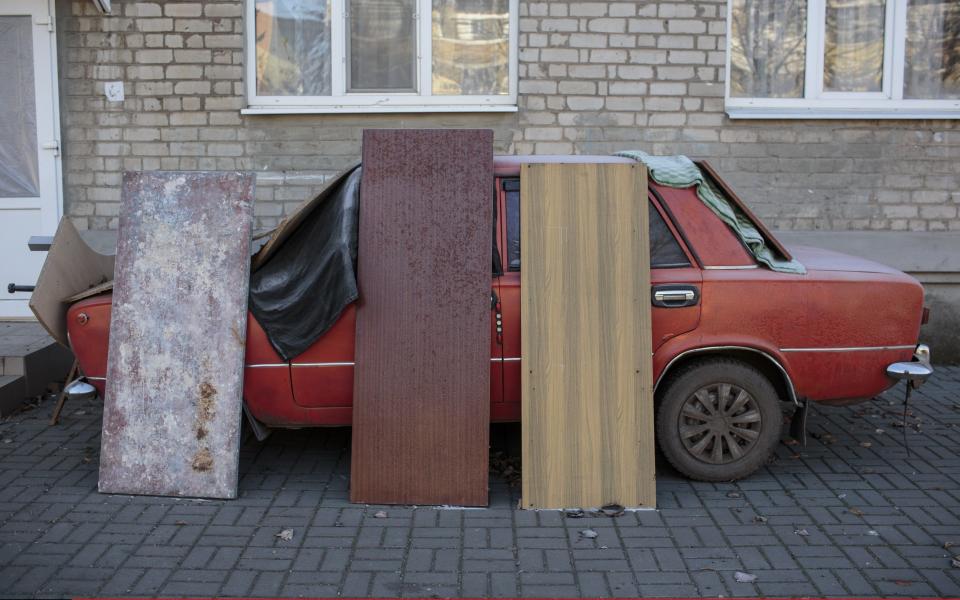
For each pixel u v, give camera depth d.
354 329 4.79
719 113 7.83
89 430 5.89
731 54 8.07
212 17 7.65
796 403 5.03
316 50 7.96
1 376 6.39
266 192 7.81
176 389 4.79
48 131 7.70
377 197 4.82
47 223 7.79
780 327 4.90
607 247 4.79
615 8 7.70
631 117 7.81
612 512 4.60
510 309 4.79
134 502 4.70
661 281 4.83
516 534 4.35
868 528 4.46
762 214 7.93
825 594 3.79
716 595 3.77
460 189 4.82
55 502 4.68
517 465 5.32
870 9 8.05
